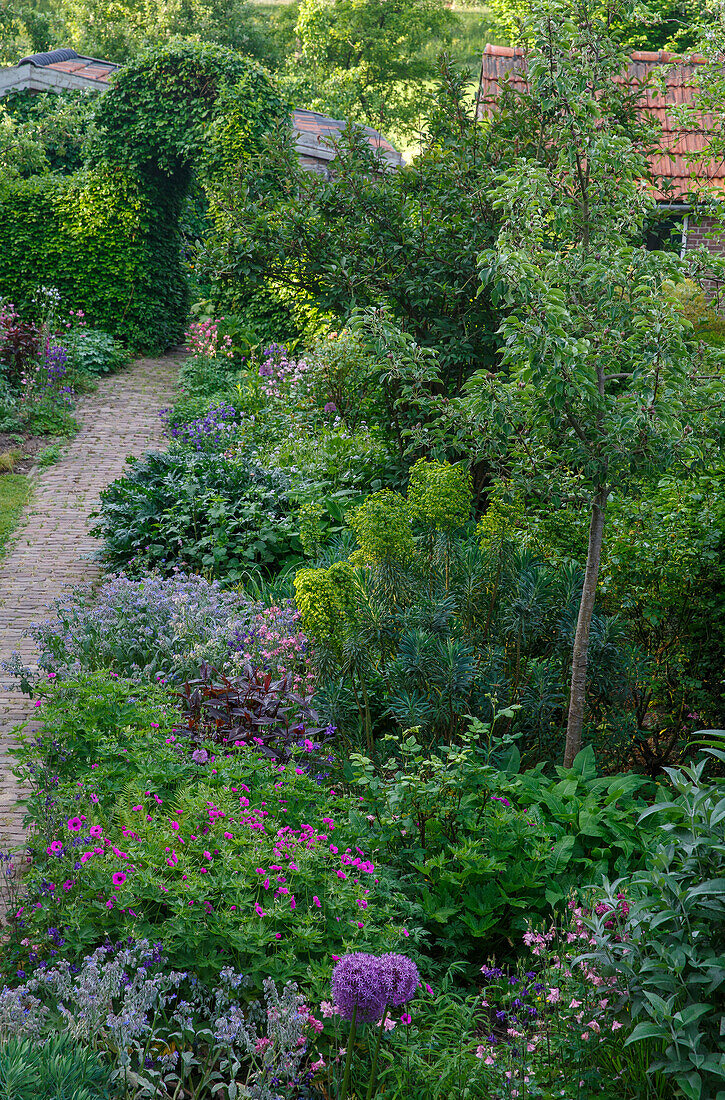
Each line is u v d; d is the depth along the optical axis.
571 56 4.93
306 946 3.44
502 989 3.77
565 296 4.58
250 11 35.50
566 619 5.68
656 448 4.68
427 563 6.05
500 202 4.77
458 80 9.70
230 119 14.89
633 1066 3.06
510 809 4.52
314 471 9.74
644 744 5.84
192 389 14.43
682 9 17.67
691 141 11.94
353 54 36.69
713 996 2.95
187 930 3.36
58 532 9.55
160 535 8.79
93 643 6.27
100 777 4.22
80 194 16.47
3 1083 2.56
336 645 5.37
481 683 5.47
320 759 5.04
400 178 9.56
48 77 20.31
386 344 6.24
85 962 3.21
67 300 16.80
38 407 12.99
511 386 4.98
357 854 4.19
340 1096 3.01
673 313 4.45
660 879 2.97
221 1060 3.20
